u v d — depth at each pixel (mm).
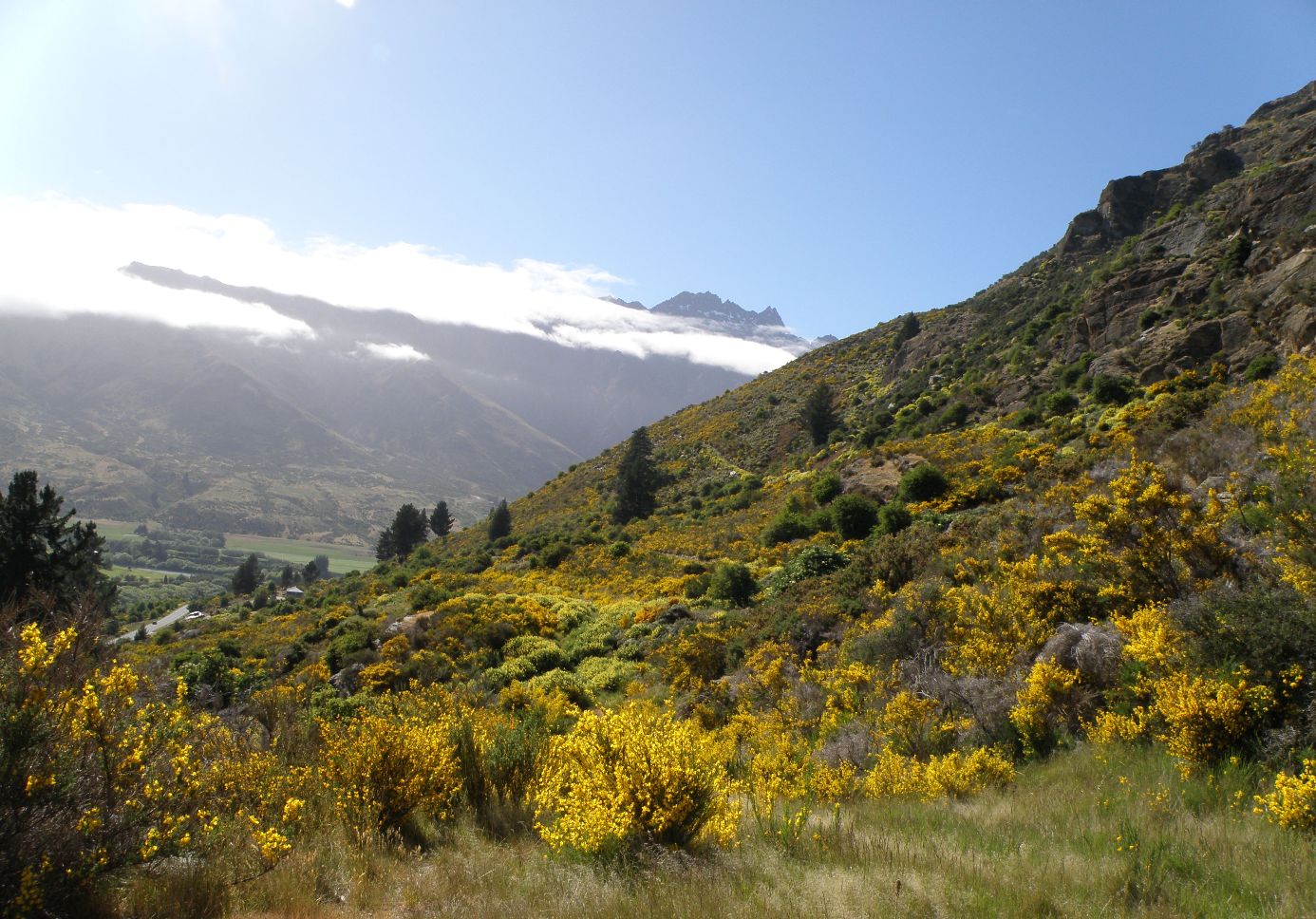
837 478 37031
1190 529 8883
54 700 4023
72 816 3928
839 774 8047
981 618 10336
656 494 64500
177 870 4371
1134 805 5645
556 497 79688
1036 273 71875
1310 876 3934
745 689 13930
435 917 4246
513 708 14945
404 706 9828
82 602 4656
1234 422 14320
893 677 10859
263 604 62062
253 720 8703
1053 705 7984
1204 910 3734
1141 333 36969
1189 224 47688
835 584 17922
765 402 82562
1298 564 6980
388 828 5887
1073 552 10203
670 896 4199
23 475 26969
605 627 24906
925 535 17828
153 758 4457
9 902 3586
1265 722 5855
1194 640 6824
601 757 5457
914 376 63938
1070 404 36031
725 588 25266
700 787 5375
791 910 3883
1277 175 36906
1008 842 5133
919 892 4105
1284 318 28094
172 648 34125
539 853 5516
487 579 42125
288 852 4949
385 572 61719
